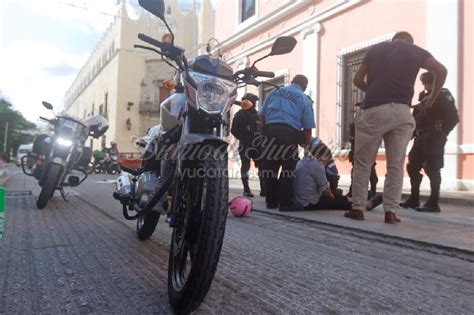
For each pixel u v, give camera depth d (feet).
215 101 7.57
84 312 6.88
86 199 22.72
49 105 19.95
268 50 42.29
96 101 132.77
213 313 6.82
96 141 124.67
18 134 203.92
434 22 25.88
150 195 9.93
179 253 7.38
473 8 23.95
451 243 10.99
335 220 14.71
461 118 24.14
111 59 109.81
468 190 23.38
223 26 51.90
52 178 18.31
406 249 11.02
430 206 17.06
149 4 8.03
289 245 11.51
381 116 13.74
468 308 7.07
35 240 12.05
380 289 7.97
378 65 13.97
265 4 42.80
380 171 28.40
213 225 6.38
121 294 7.71
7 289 7.94
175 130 8.72
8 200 21.22
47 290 7.90
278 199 18.24
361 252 10.72
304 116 17.57
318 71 35.27
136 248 11.19
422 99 17.35
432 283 8.32
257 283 8.30
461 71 24.34
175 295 6.82
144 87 103.91
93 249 11.05
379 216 15.76
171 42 8.45
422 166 17.94
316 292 7.80
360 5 31.40
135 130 103.40
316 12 35.58
